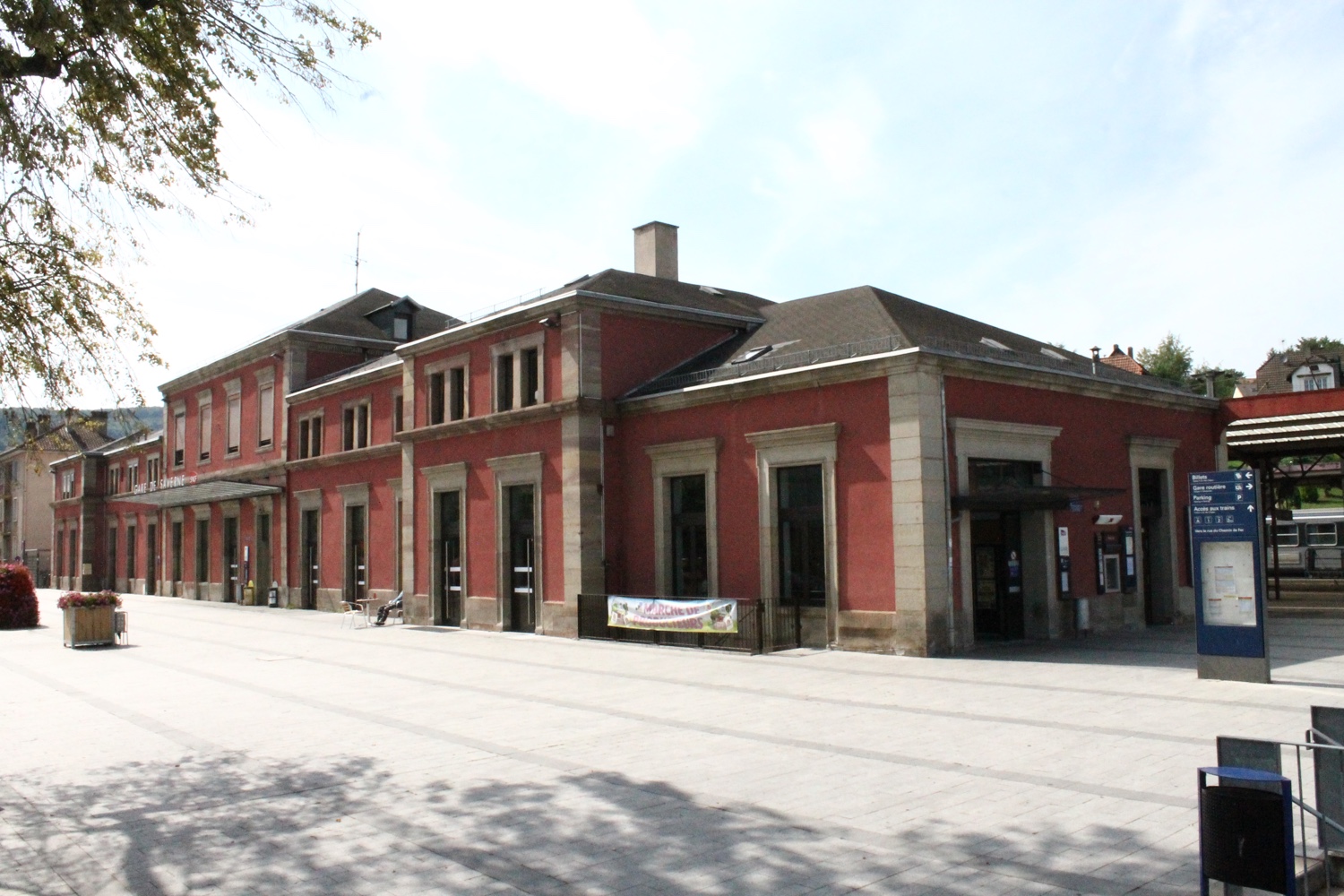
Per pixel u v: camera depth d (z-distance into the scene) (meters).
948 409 17.45
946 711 11.74
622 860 6.65
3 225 8.79
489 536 24.73
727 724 11.30
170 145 8.69
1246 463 30.41
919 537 16.75
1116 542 20.89
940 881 6.11
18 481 67.44
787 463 19.05
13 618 28.41
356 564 32.28
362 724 11.86
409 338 38.59
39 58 7.90
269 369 37.53
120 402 9.70
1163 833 6.90
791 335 22.17
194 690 15.05
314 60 8.41
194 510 43.28
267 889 6.26
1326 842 6.17
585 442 22.09
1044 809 7.54
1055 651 17.16
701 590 20.98
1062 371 19.84
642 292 24.53
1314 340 73.06
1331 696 12.20
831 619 18.11
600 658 18.16
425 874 6.45
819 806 7.79
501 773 9.14
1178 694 12.48
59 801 8.48
